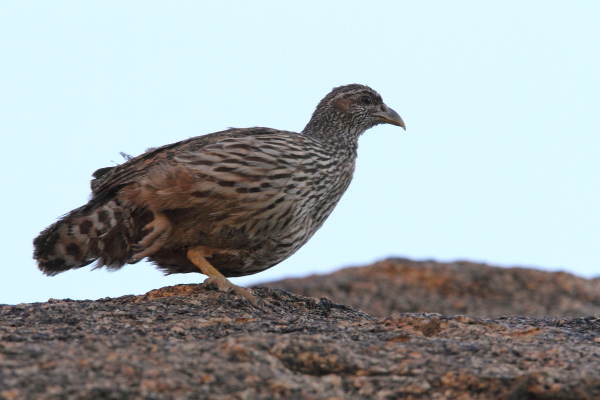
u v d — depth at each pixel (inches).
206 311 394.6
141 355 295.6
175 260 470.9
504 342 339.6
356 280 938.1
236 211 435.8
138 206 430.0
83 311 373.7
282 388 275.7
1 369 271.0
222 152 432.8
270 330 361.7
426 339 341.1
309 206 467.8
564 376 290.8
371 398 280.8
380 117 583.2
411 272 954.1
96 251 436.1
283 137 462.6
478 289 902.4
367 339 344.8
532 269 952.3
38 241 431.8
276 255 478.3
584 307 840.3
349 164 532.1
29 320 355.9
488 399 282.0
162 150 453.4
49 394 255.3
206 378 275.4
